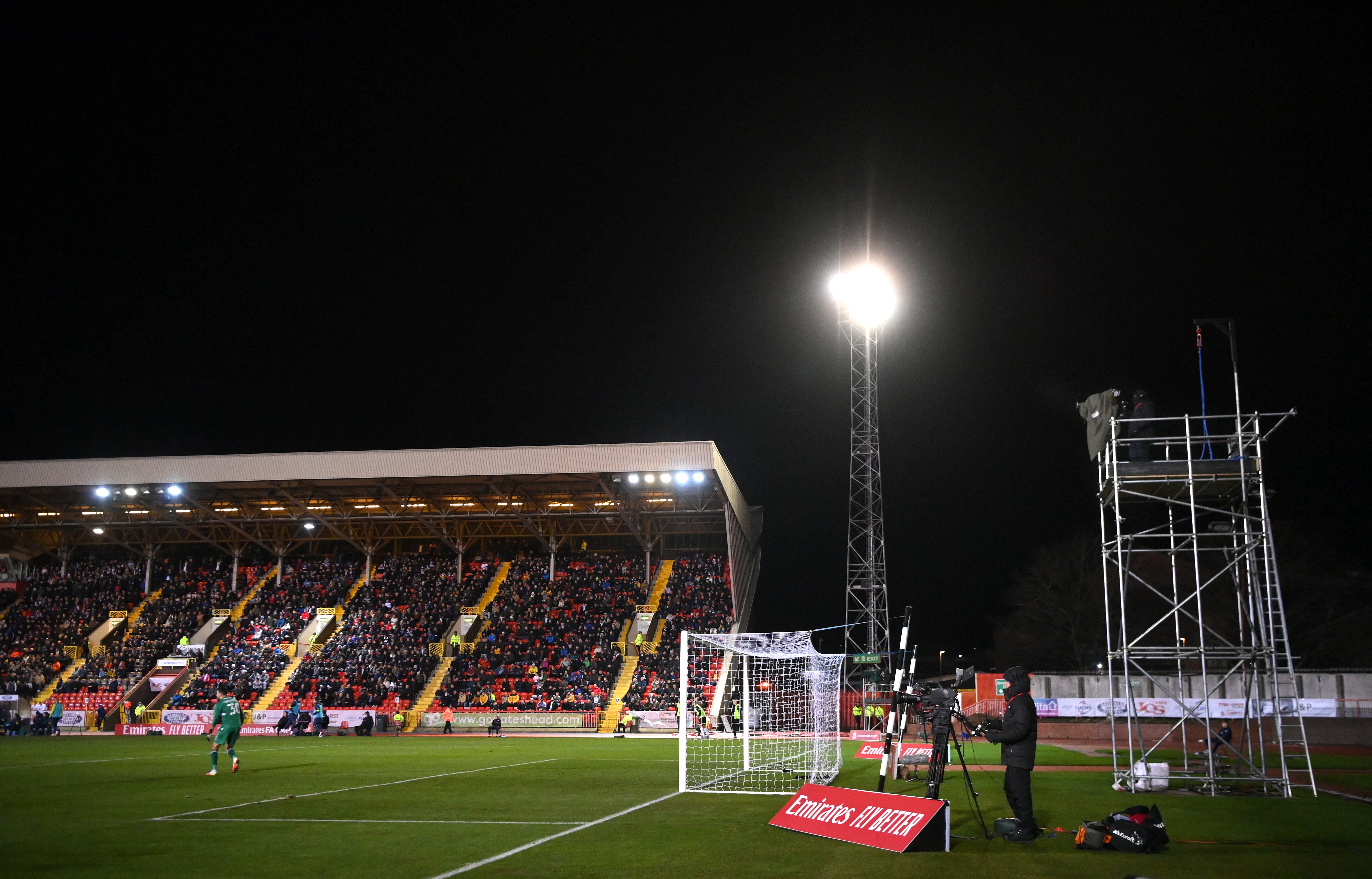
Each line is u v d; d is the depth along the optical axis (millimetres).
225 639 52625
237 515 55250
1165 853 10500
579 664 48906
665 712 44562
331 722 45156
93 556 62406
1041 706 36500
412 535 58688
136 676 49250
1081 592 58312
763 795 16578
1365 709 32812
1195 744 32938
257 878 9227
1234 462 17781
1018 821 11445
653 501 53625
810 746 30547
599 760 26562
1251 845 11258
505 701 46594
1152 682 18406
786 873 9266
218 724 21047
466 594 55219
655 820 13164
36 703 47812
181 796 16734
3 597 56938
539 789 17828
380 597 55500
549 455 47000
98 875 9445
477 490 51406
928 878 9008
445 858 10227
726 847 10812
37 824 13148
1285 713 33531
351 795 16797
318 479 48219
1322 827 12805
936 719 12438
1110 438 18750
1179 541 26391
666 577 56469
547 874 9258
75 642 52781
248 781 19828
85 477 48844
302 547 62406
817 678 23125
